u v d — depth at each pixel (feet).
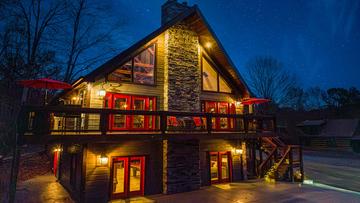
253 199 30.25
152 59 36.70
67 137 23.59
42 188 36.50
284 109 150.92
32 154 64.64
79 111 24.30
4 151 57.31
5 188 34.12
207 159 39.09
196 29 40.86
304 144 135.03
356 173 58.29
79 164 30.63
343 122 124.36
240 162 43.29
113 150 30.63
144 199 30.17
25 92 25.34
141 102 35.04
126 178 31.40
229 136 35.60
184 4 45.39
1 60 61.82
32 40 66.95
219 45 41.01
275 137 44.39
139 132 31.12
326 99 174.91
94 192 28.17
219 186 37.73
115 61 31.71
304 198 30.91
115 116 32.65
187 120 36.06
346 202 29.25
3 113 61.21
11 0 60.90
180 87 37.09
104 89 31.50
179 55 37.99
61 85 27.45
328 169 63.87
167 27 36.06
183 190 34.04
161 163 34.17
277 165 43.73
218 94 43.91
